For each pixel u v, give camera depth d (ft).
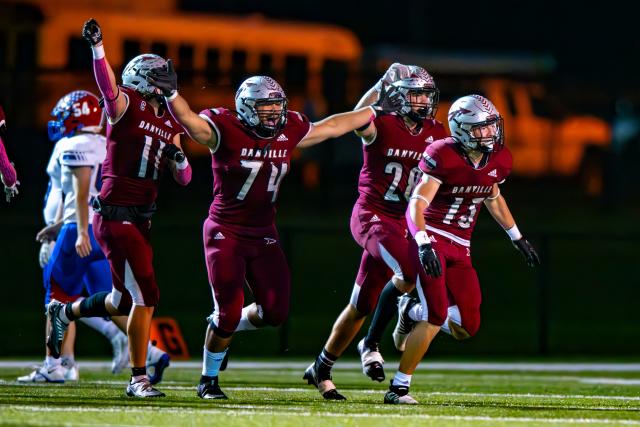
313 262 204.33
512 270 204.54
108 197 84.12
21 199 204.54
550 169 252.21
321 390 87.40
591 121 253.65
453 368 131.34
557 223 237.04
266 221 83.82
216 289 82.48
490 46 354.74
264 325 85.66
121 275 84.74
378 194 88.69
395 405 81.87
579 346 161.17
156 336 119.55
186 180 86.94
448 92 224.12
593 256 215.72
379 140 88.17
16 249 198.80
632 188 266.57
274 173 82.79
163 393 85.25
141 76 84.07
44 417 70.03
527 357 149.59
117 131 83.56
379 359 91.15
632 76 351.25
